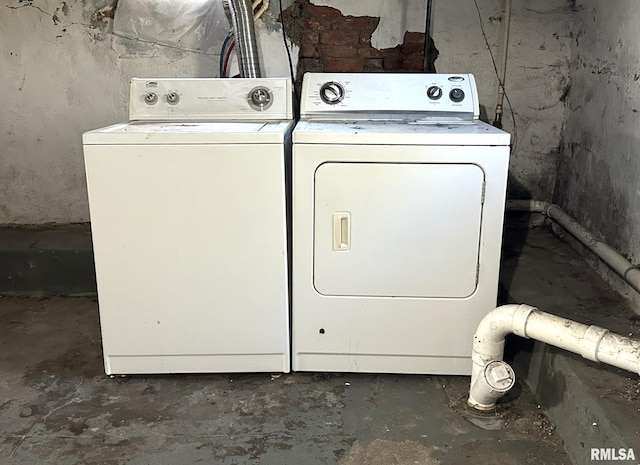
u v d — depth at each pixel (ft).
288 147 6.81
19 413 6.31
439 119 7.75
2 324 8.46
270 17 9.42
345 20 9.43
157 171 6.36
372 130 6.56
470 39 9.46
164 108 7.70
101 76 9.68
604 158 7.97
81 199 10.28
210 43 9.52
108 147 6.29
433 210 6.46
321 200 6.46
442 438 5.85
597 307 6.80
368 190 6.42
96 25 9.46
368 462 5.52
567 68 9.57
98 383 6.92
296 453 5.65
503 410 6.29
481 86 9.68
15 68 9.64
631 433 4.74
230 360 6.97
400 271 6.63
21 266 9.36
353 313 6.77
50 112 9.85
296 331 6.88
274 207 6.46
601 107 8.14
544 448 5.69
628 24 7.32
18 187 10.19
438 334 6.79
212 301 6.75
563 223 8.91
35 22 9.45
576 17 9.25
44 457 5.61
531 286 7.42
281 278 6.68
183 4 9.36
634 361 5.12
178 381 6.97
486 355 6.16
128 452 5.68
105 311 6.79
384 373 7.06
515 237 9.55
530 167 10.05
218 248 6.59
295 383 6.90
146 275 6.67
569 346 5.54
